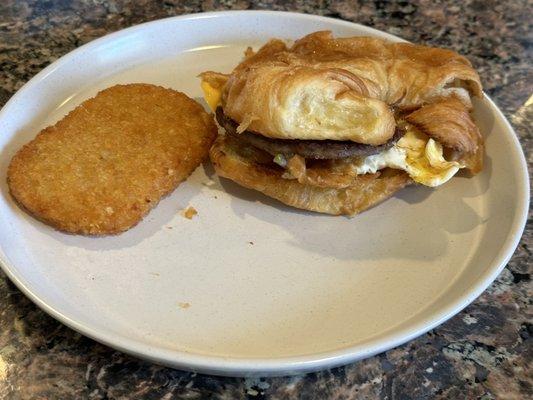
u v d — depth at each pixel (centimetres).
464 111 28
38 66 35
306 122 25
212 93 29
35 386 21
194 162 29
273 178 27
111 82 33
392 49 31
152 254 26
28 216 26
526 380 22
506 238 25
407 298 24
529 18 41
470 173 29
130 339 21
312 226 27
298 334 23
